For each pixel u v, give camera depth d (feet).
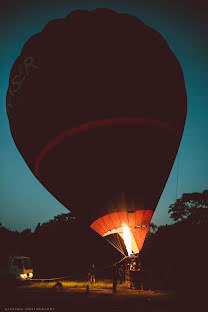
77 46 41.22
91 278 62.28
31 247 125.29
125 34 41.91
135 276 49.42
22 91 44.21
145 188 42.83
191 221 104.06
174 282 58.34
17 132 47.50
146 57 41.52
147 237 102.89
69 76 40.60
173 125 43.34
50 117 41.91
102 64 40.24
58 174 44.16
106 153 40.45
